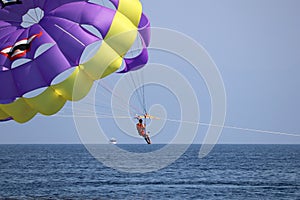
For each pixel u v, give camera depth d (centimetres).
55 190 9938
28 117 5178
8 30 5156
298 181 11981
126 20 5141
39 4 5172
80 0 5134
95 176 13425
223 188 10431
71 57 4919
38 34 4991
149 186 10819
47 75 4903
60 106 5038
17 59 4981
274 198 9000
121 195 9288
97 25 4969
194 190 10075
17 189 10050
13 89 5000
